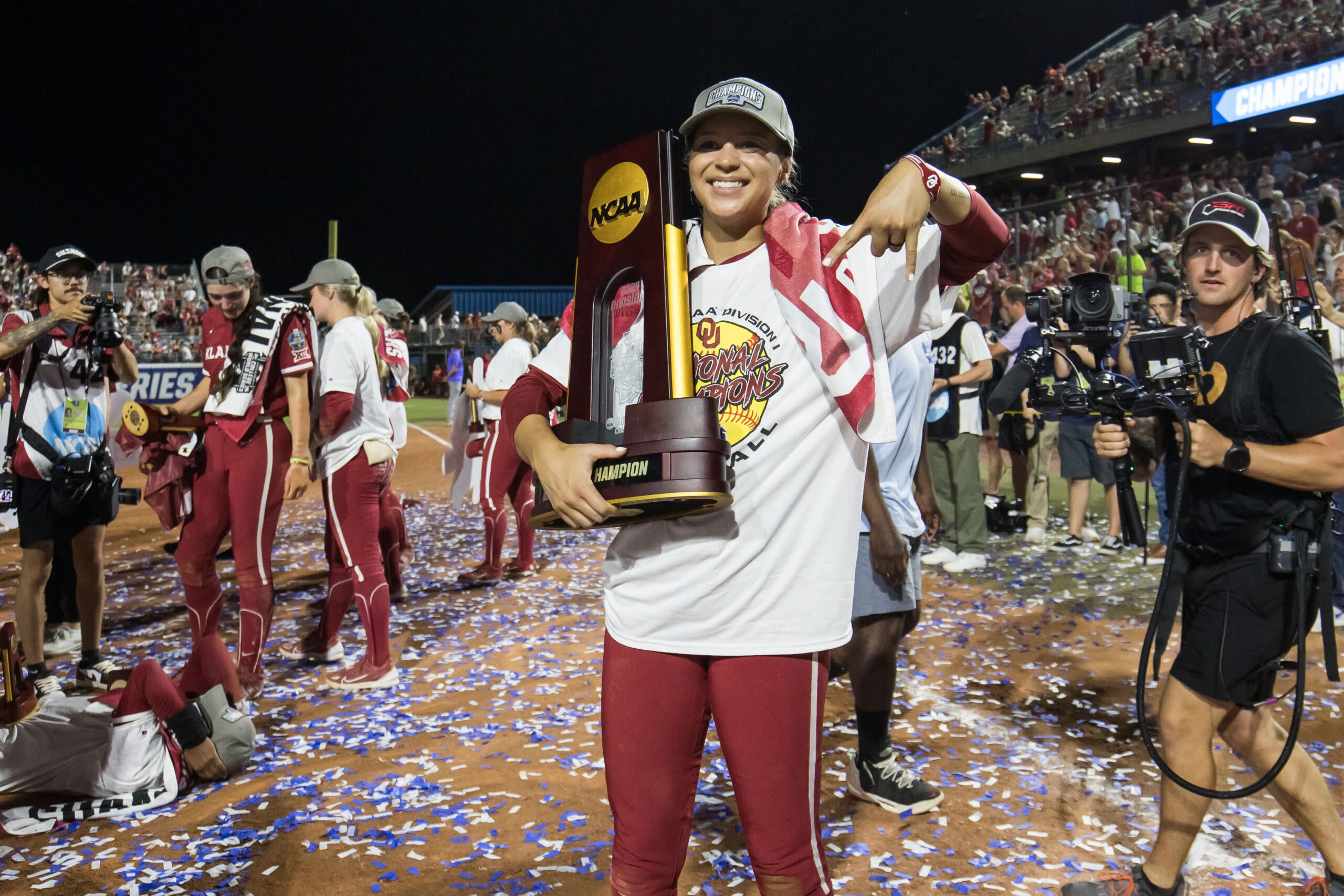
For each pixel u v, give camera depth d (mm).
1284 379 2324
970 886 2627
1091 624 5258
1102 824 2986
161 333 24375
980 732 3754
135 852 2893
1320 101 18609
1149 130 22078
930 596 5961
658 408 1623
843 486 1746
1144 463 2494
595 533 8820
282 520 9797
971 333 6547
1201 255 2471
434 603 6121
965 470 6605
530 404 1890
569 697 4277
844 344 1652
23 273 23969
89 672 4590
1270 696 2404
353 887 2656
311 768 3525
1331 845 2436
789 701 1714
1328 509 2326
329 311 4660
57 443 4445
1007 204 26344
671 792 1782
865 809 3109
